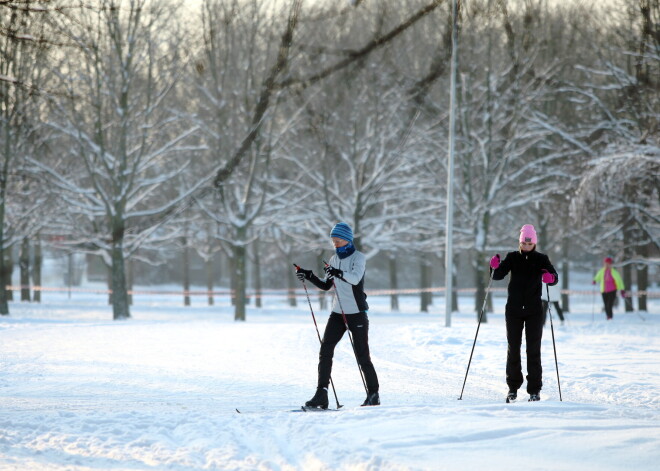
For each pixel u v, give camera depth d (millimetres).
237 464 19188
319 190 122562
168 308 146500
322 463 18391
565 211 114062
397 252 149875
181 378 40969
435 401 32500
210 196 120312
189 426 24000
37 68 92625
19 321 91375
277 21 101438
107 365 46812
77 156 115812
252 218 115188
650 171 96938
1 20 48188
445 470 16938
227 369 45000
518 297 32281
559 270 186125
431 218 128500
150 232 118938
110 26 99062
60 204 120438
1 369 44656
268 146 112938
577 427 21516
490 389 37188
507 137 116438
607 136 109500
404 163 122125
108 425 24531
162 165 123438
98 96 105062
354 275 28859
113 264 111188
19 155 107500
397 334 67438
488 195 117000
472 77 113000
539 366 32250
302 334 67125
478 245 117688
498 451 18812
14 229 115250
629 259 124562
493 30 106625
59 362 48219
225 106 108062
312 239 135000
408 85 100062
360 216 119125
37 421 25281
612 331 73312
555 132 114125
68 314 123438
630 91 102812
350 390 36531
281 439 21578
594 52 108875
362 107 117188
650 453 18547
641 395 33719
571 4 106125
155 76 109250
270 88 52938
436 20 85625
